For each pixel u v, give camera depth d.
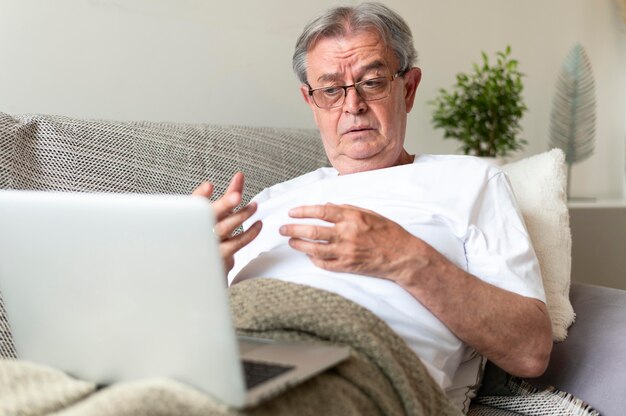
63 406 0.91
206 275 0.78
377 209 1.33
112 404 0.81
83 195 0.86
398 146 1.45
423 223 1.30
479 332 1.20
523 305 1.22
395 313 1.18
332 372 0.96
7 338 1.25
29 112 1.75
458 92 2.67
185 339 0.83
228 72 2.08
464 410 1.31
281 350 0.99
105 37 1.84
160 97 1.96
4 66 1.70
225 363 0.80
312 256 1.20
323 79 1.43
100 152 1.47
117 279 0.87
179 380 0.86
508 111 2.36
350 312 1.06
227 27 2.07
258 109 2.16
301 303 1.08
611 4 3.17
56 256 0.93
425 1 2.56
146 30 1.91
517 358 1.22
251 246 1.43
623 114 3.29
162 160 1.56
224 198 1.22
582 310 1.46
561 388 1.31
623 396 1.23
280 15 2.18
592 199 2.89
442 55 2.63
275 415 0.83
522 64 2.88
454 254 1.29
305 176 1.57
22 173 1.37
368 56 1.39
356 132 1.41
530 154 2.94
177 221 0.78
